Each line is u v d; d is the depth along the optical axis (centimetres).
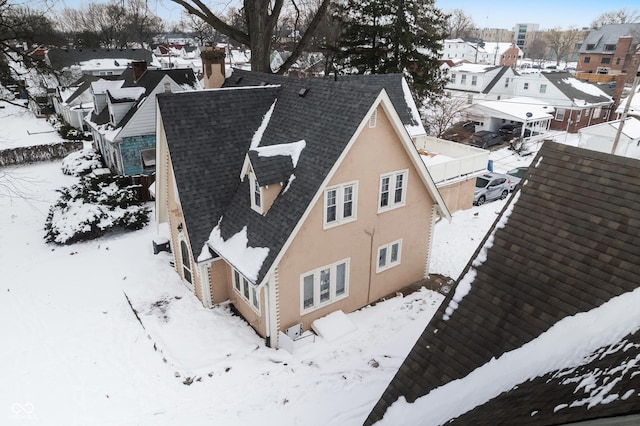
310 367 1282
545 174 863
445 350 781
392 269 1644
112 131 2703
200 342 1371
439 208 1705
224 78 2084
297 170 1349
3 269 1820
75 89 4862
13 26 2523
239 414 1124
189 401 1162
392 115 1360
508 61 10756
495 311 775
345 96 1404
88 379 1235
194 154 1478
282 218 1278
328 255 1395
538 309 731
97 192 2225
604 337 586
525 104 4559
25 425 1088
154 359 1309
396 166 1488
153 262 1864
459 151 2594
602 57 7456
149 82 2798
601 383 475
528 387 586
